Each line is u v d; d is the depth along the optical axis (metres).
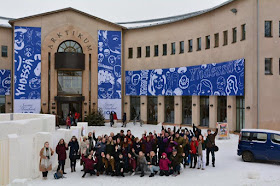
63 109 30.94
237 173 12.66
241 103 23.09
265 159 14.23
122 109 33.25
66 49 31.16
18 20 29.84
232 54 23.56
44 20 30.55
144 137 13.64
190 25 28.09
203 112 27.25
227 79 23.80
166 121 30.62
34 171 12.72
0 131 11.64
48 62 30.59
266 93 21.12
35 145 12.96
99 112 30.67
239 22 22.80
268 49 21.23
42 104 30.30
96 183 11.43
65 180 11.95
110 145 12.76
